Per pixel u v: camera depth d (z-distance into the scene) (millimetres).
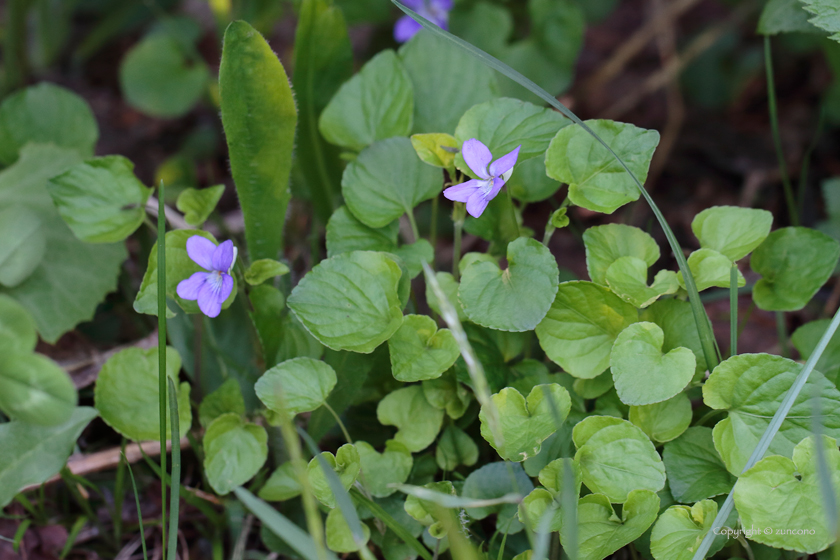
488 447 774
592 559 725
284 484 760
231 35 748
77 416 762
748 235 758
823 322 771
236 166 772
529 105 763
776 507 717
